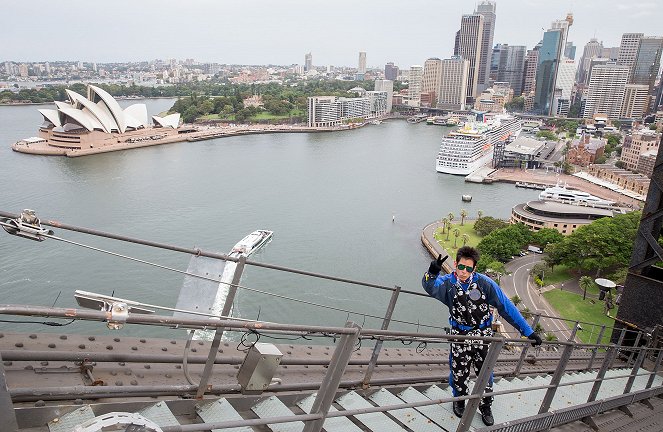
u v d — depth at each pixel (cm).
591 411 754
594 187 14562
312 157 15650
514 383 827
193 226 8081
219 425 290
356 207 10106
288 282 6238
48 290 5353
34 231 395
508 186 14112
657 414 919
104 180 11106
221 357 588
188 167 13275
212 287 510
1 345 505
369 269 6994
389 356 848
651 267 1265
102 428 261
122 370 531
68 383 474
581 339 5247
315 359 698
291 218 9000
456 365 591
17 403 385
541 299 6444
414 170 14462
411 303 5953
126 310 262
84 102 16212
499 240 7812
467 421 489
